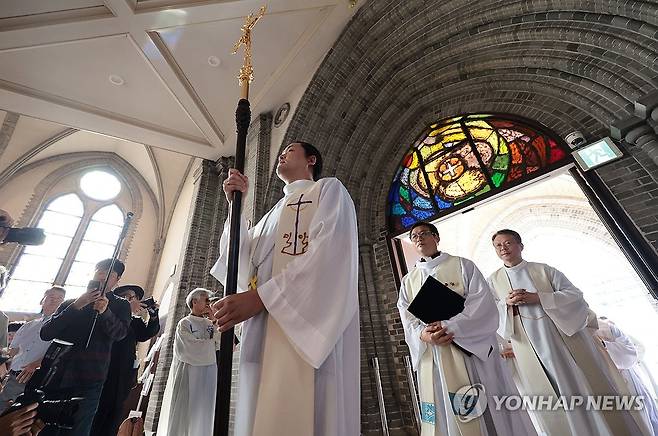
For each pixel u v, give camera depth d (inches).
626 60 111.7
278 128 208.4
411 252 183.3
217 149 249.9
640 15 103.3
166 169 453.4
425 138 190.5
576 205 305.7
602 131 119.0
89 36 161.0
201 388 142.2
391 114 198.4
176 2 154.1
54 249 414.9
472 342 81.3
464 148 170.4
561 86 134.0
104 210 462.9
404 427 142.4
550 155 135.9
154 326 138.3
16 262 387.9
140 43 168.2
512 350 112.8
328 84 190.1
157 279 424.5
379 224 186.2
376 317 164.6
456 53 166.7
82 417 90.2
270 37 179.5
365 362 153.5
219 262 58.9
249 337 44.5
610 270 302.8
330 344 37.4
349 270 44.3
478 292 90.4
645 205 102.2
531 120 144.3
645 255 99.2
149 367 232.2
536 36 135.0
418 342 92.4
